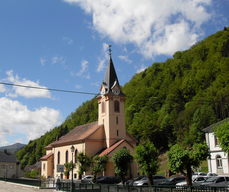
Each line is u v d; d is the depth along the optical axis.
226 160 50.12
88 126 75.00
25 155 186.12
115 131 65.31
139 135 122.19
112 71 69.62
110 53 71.12
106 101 66.81
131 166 59.94
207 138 55.34
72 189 34.59
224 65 117.06
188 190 18.48
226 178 33.06
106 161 49.03
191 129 92.31
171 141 110.56
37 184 48.25
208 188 17.50
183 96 134.38
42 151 165.12
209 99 97.75
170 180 38.94
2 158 118.62
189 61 165.88
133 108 151.75
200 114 91.81
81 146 65.31
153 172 33.88
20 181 58.78
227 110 92.88
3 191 41.38
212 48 146.38
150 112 134.38
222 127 30.38
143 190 22.61
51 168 79.00
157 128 114.31
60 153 75.88
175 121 111.00
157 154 34.75
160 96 151.50
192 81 131.88
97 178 48.41
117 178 49.38
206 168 67.00
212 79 125.38
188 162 28.77
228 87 96.69
